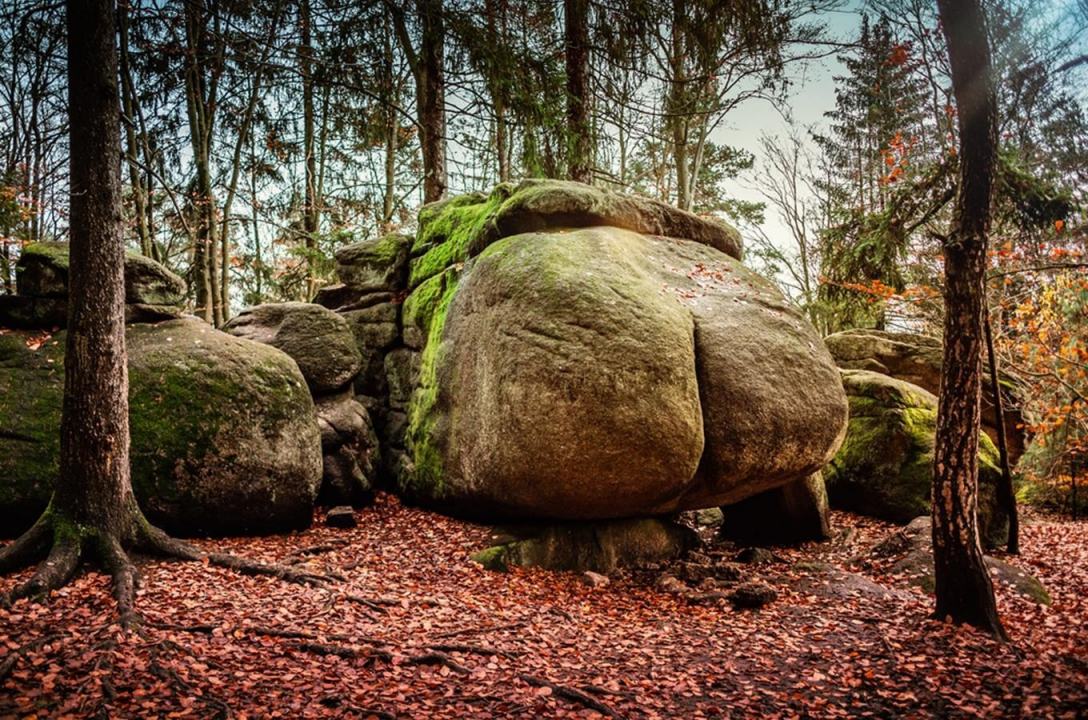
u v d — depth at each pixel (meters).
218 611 7.15
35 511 10.00
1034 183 9.52
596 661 7.02
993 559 11.01
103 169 8.18
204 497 10.80
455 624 7.69
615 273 10.96
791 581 10.37
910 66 12.49
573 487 10.05
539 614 8.43
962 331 8.08
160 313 12.09
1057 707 6.14
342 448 13.41
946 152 11.48
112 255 8.30
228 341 12.14
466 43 14.24
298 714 5.25
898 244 10.55
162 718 4.96
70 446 8.19
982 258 7.98
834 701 6.34
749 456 10.84
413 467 13.15
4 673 5.22
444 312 13.53
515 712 5.62
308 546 10.77
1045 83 9.77
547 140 15.55
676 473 10.10
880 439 15.45
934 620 8.30
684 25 14.94
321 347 14.09
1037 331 16.52
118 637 6.11
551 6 16.89
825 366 12.12
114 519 8.30
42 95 13.34
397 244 16.08
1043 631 8.48
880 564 11.41
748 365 11.16
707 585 10.06
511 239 12.03
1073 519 18.53
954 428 8.20
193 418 10.99
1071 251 12.96
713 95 20.28
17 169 15.23
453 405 11.98
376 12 14.78
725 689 6.56
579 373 9.90
